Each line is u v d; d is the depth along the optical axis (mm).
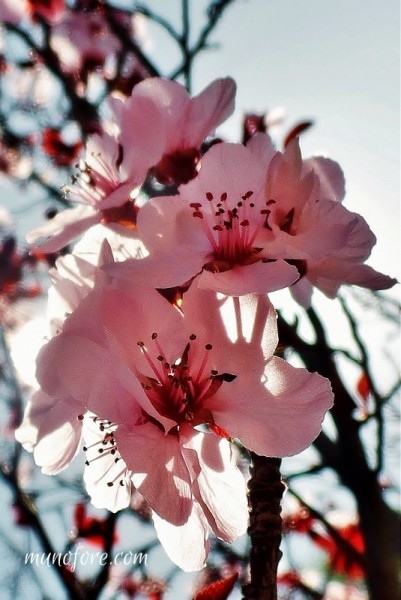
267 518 125
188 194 137
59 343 124
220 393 130
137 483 123
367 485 254
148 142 147
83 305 126
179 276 129
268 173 134
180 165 147
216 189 136
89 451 139
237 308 128
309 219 134
